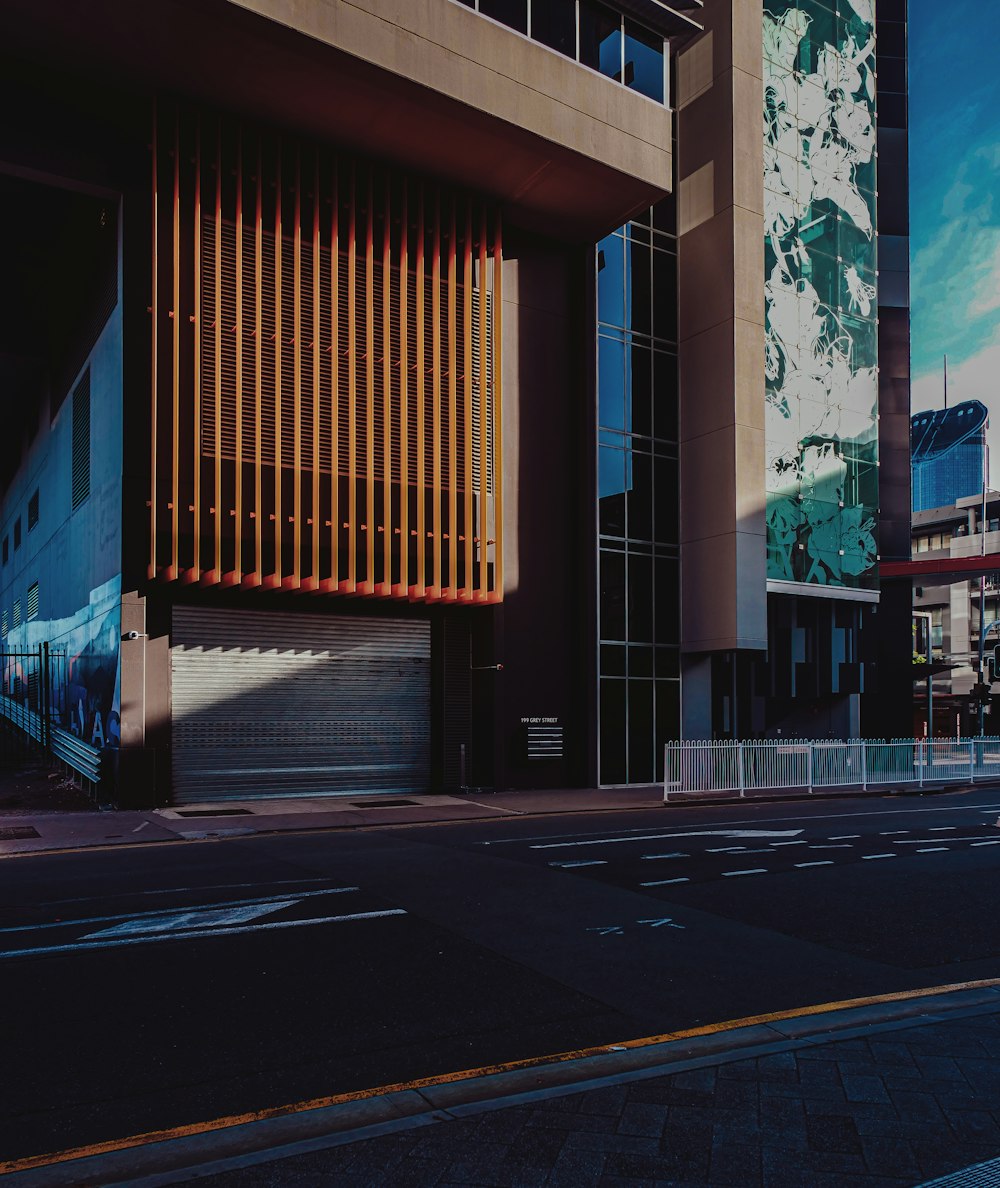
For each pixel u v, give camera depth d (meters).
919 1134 4.20
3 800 18.16
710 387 25.25
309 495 19.12
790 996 6.61
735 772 22.36
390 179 20.67
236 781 19.42
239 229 18.53
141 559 17.91
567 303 24.62
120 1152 4.16
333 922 8.61
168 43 16.45
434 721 22.14
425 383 20.89
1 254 23.91
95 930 8.28
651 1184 3.78
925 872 11.63
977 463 151.00
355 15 17.17
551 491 23.89
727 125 25.28
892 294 36.28
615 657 24.11
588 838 14.38
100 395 19.92
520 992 6.64
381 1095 4.75
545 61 19.91
